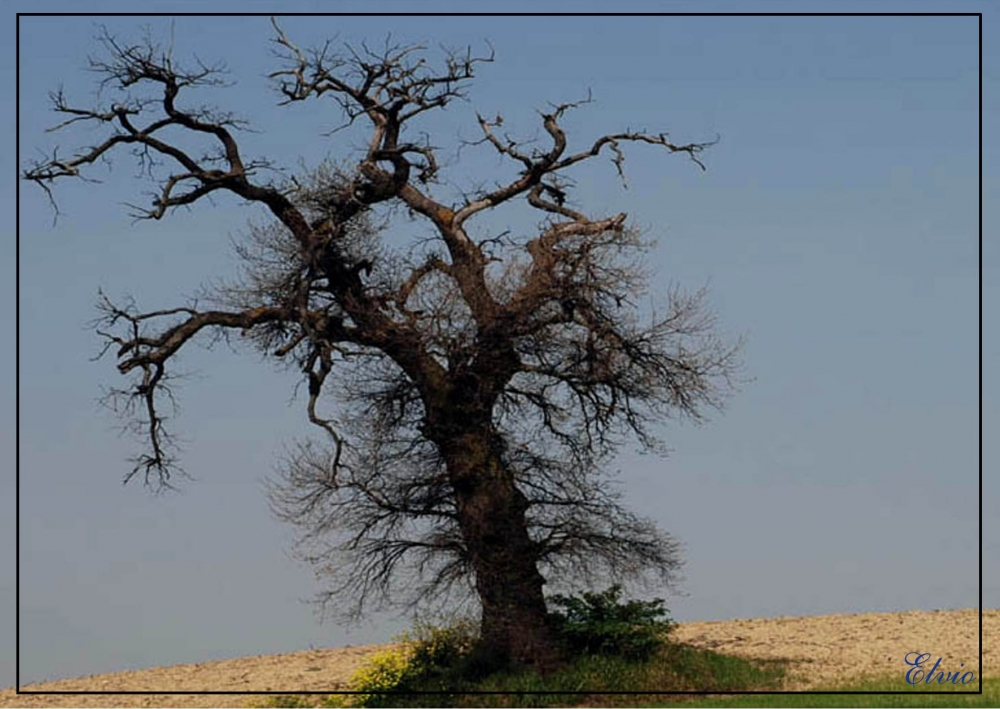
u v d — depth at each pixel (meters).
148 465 48.06
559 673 47.06
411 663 48.84
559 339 47.84
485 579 47.84
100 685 51.81
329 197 47.97
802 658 49.88
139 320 47.53
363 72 48.44
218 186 47.84
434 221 48.75
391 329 48.16
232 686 50.88
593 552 48.47
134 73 47.47
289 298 48.12
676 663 47.88
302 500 49.03
